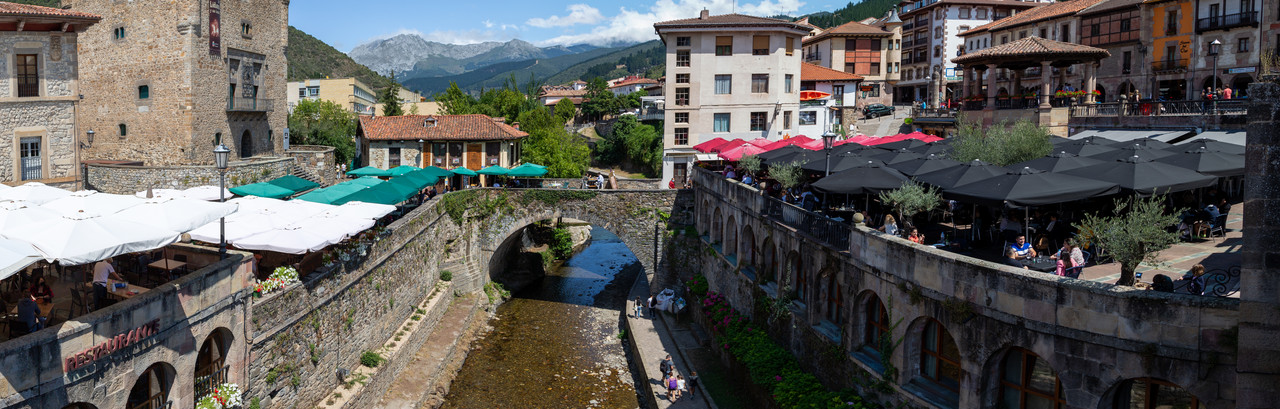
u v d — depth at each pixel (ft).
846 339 83.87
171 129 163.43
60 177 136.36
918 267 69.97
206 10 162.91
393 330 120.47
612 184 191.01
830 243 87.71
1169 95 210.38
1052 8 256.52
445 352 125.29
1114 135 142.20
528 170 181.37
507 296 169.89
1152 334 53.06
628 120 328.29
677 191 164.55
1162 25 208.95
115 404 62.64
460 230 159.84
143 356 65.46
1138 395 56.70
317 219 95.76
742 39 211.61
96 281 72.43
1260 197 45.65
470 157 208.54
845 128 239.71
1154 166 78.89
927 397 70.59
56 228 61.31
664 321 143.43
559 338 143.64
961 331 65.57
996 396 64.85
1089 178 79.61
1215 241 83.46
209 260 82.33
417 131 208.85
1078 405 57.11
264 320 82.12
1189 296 51.65
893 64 353.31
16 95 130.21
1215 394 50.75
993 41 275.39
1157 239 55.52
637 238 165.37
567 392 118.73
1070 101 171.94
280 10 192.65
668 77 212.23
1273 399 46.01
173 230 70.13
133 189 146.10
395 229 120.98
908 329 72.59
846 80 267.18
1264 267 45.88
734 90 213.46
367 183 139.03
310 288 91.45
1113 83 224.94
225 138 172.76
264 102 183.52
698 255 159.43
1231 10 190.49
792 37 218.79
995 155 108.58
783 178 116.98
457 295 156.25
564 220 249.34
